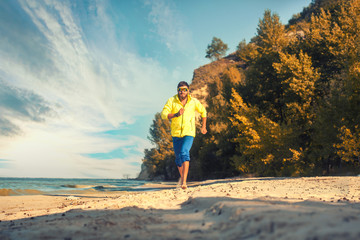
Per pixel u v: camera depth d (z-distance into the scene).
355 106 11.93
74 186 13.67
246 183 6.20
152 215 2.06
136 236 1.37
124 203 2.97
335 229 0.94
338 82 15.30
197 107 5.32
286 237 0.99
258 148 15.09
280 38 19.70
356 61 13.25
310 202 2.29
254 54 21.44
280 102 18.86
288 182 6.17
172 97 5.21
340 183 5.38
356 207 2.22
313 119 14.98
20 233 1.59
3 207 3.93
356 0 16.64
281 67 15.98
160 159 45.69
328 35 16.62
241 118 16.05
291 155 14.39
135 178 71.69
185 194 3.64
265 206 1.58
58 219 2.15
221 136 24.12
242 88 20.92
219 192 3.51
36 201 4.78
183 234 1.37
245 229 1.24
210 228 1.45
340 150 11.18
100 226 1.63
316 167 13.67
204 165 27.69
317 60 17.67
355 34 15.48
